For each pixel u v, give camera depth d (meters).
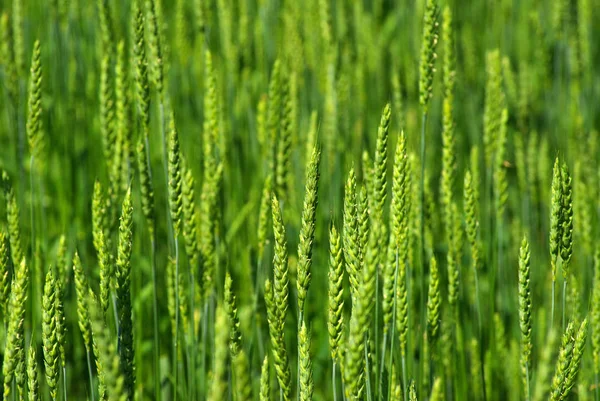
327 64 1.76
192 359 1.30
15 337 1.09
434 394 1.11
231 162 1.65
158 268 1.61
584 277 1.47
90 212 1.62
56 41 1.70
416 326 1.41
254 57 2.04
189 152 1.75
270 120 1.40
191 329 1.30
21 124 1.52
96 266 1.61
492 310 1.40
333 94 1.57
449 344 1.43
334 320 1.08
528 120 1.82
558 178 1.14
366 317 1.03
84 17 1.87
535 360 1.48
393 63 2.04
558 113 1.97
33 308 1.37
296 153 1.63
